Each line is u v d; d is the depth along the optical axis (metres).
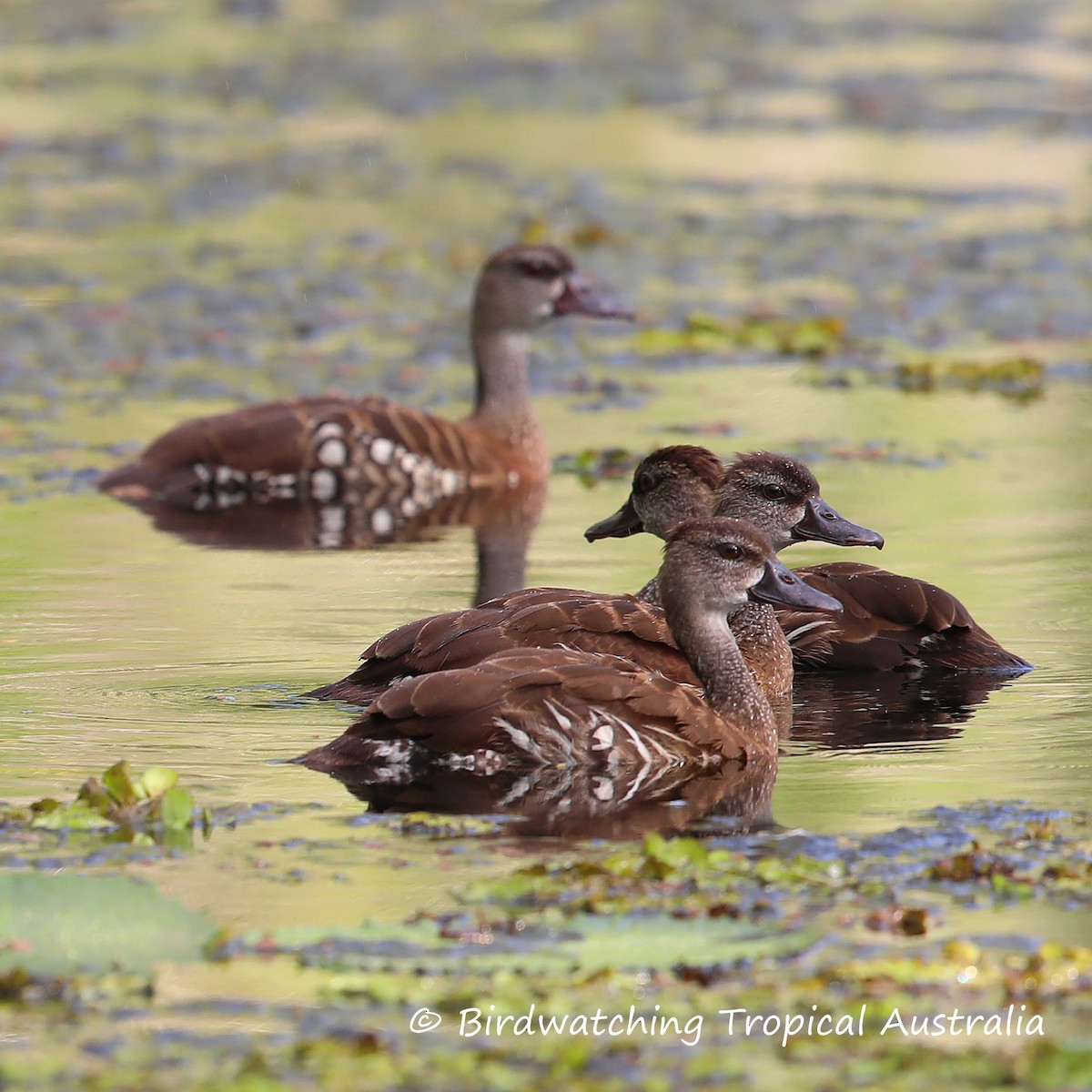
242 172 36.59
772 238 32.31
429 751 12.02
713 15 52.56
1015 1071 8.14
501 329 21.72
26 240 31.69
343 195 35.25
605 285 29.52
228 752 12.47
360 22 50.94
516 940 9.33
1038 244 31.44
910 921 9.50
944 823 11.07
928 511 19.00
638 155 38.25
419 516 19.97
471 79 44.59
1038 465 20.75
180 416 23.05
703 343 26.52
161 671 14.30
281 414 20.88
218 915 9.69
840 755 12.66
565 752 12.05
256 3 52.78
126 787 11.18
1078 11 53.22
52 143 38.66
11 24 50.38
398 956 9.17
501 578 17.17
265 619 15.79
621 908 9.69
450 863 10.44
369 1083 8.10
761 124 40.62
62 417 22.94
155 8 52.53
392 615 15.91
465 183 36.19
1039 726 13.20
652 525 16.34
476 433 21.39
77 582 16.95
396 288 29.27
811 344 26.19
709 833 10.99
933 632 14.88
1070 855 10.42
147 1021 8.62
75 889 9.83
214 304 28.12
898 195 35.06
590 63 46.38
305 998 8.84
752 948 9.20
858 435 22.06
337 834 10.88
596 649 13.32
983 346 26.16
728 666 13.04
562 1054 8.29
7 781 11.86
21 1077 8.11
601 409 23.70
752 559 13.12
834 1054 8.35
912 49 48.12
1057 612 15.75
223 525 19.42
